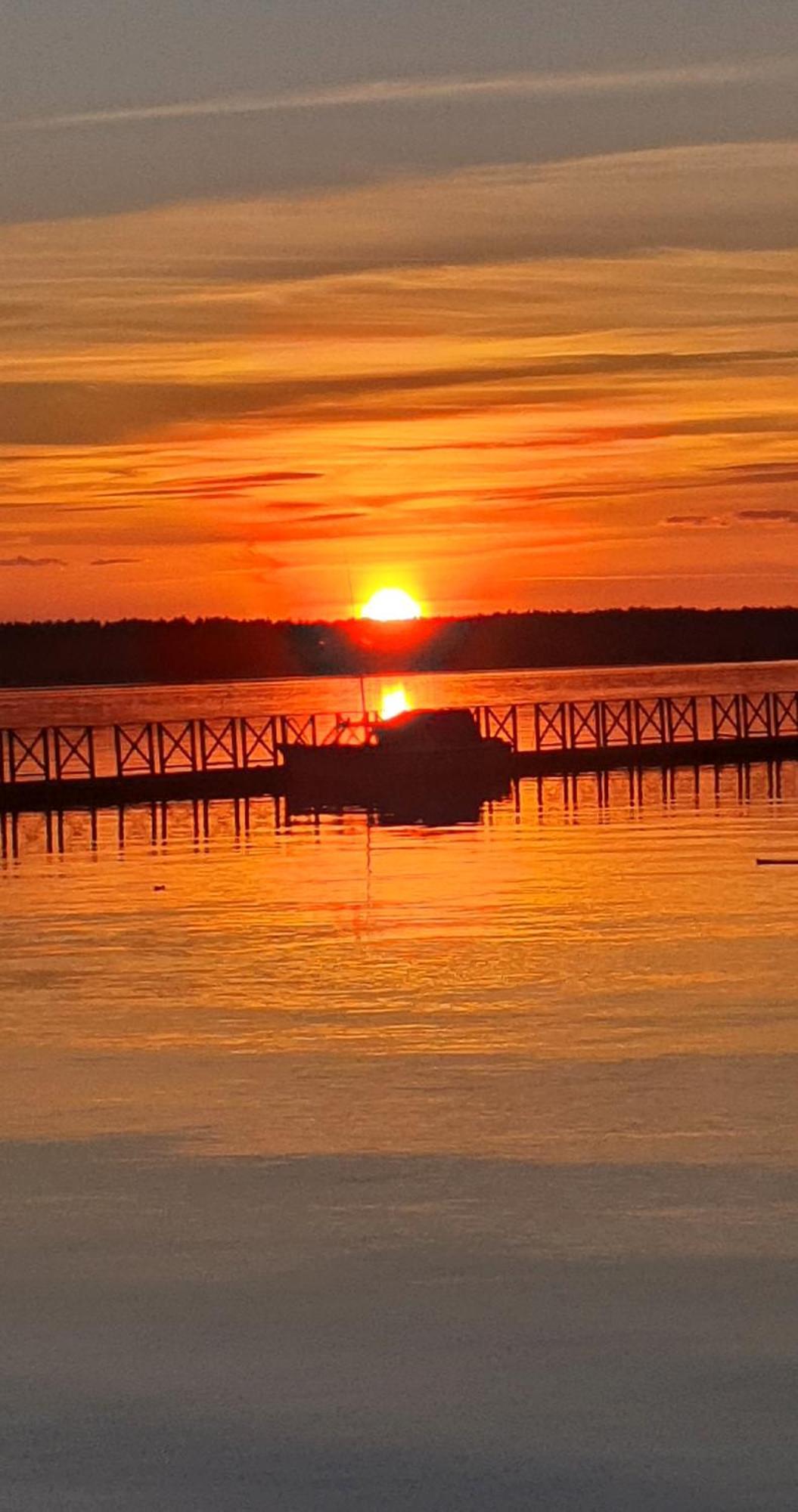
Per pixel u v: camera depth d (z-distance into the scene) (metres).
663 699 109.06
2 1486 12.29
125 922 40.25
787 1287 15.48
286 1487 12.24
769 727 109.75
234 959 34.00
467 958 33.50
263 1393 13.61
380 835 63.47
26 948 36.03
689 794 80.44
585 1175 18.84
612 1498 12.06
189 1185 18.70
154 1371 14.02
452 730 88.19
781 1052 24.64
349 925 38.62
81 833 67.50
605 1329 14.66
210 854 57.72
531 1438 12.85
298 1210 17.80
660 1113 21.41
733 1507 11.93
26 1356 14.35
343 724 91.06
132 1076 23.84
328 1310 15.16
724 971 31.36
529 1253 16.44
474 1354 14.22
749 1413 13.15
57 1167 19.48
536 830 63.47
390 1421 13.12
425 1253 16.48
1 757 89.69
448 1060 24.52
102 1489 12.24
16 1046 25.89
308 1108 21.94
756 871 47.78
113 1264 16.34
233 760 92.50
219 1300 15.45
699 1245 16.56
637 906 40.75
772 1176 18.70
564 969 31.97
